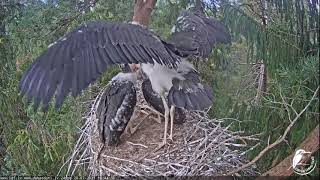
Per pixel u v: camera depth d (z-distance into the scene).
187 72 2.98
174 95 2.91
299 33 3.47
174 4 3.88
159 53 2.46
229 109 3.82
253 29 3.50
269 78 3.66
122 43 2.37
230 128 3.73
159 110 3.36
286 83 3.32
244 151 3.29
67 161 3.51
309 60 3.21
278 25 3.53
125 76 3.37
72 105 3.68
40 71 2.20
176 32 3.10
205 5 3.71
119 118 3.23
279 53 3.49
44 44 3.80
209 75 3.88
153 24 3.96
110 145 3.22
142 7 3.53
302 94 3.27
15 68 3.94
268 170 3.36
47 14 3.86
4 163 4.18
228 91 3.87
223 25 3.22
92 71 2.23
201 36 3.08
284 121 3.63
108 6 3.93
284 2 3.46
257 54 3.55
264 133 3.64
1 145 4.21
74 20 3.84
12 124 4.05
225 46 3.80
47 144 3.80
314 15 3.42
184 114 3.30
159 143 3.20
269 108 3.68
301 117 3.54
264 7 3.60
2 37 3.91
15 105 4.02
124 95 3.28
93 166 3.22
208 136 3.15
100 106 3.34
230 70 3.88
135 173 3.01
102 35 2.35
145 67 3.02
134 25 2.50
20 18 3.87
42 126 3.81
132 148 3.20
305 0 3.45
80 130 3.52
